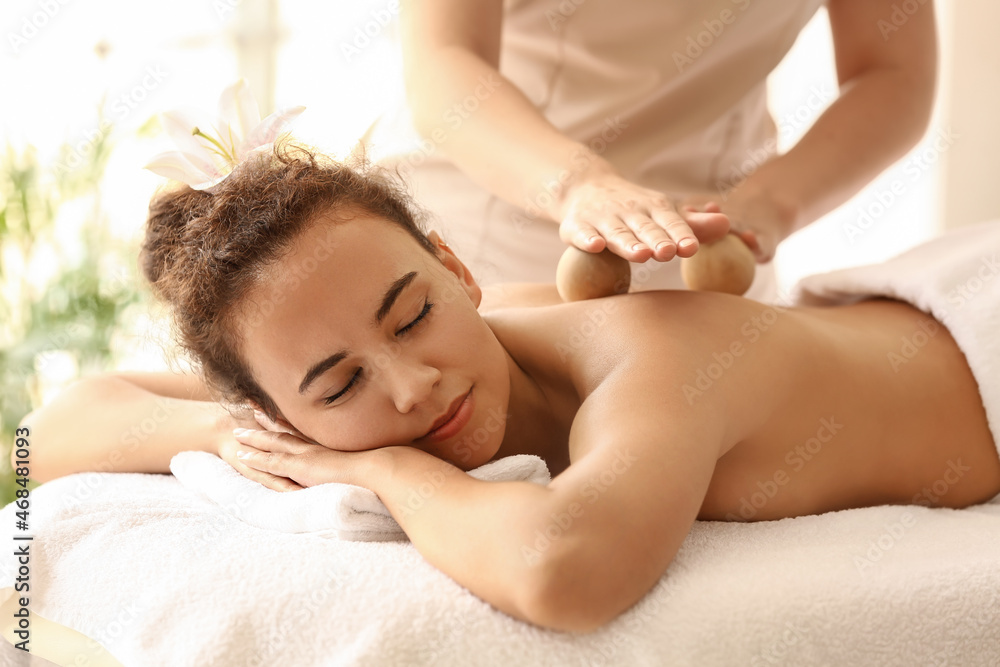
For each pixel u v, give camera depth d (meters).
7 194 2.37
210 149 0.92
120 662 0.74
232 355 0.87
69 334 2.22
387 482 0.79
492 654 0.65
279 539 0.79
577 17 1.23
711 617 0.66
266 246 0.82
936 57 1.33
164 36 2.83
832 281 1.15
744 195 1.13
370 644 0.65
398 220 0.91
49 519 0.90
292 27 2.79
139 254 1.03
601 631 0.66
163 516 0.89
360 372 0.82
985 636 0.70
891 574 0.71
